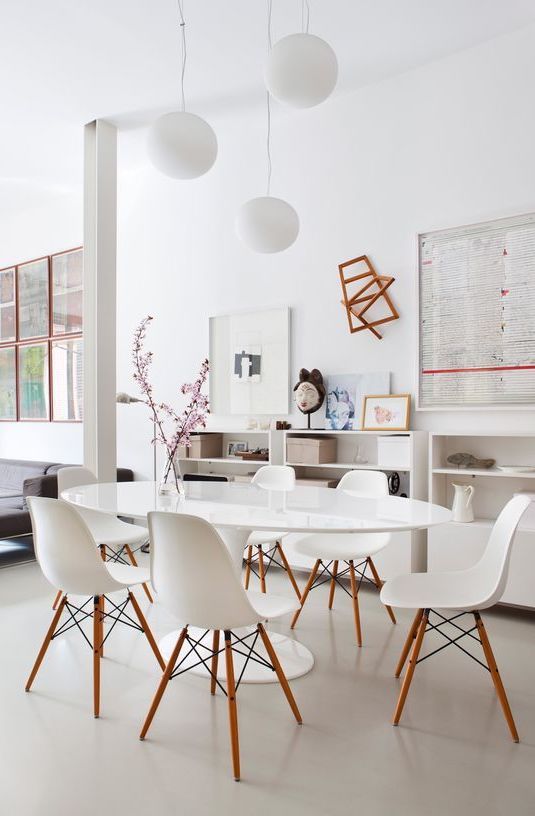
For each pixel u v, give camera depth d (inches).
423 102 162.1
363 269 171.9
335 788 70.6
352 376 173.2
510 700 93.7
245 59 156.6
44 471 237.9
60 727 84.4
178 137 105.3
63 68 159.3
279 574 170.2
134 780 71.9
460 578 95.3
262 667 103.3
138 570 102.6
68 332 258.2
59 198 258.7
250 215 117.9
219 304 204.2
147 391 123.6
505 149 149.1
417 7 137.0
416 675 102.6
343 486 132.0
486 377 150.3
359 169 173.3
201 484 132.5
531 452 144.7
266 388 191.6
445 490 155.5
